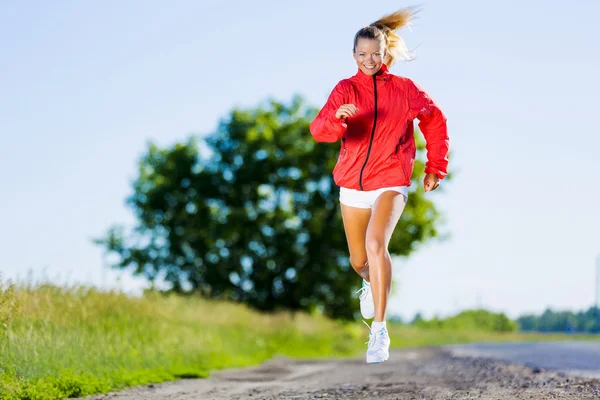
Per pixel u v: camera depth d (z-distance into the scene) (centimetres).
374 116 1051
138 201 8500
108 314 2856
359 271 1145
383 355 1023
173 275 8206
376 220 1040
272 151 8288
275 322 5809
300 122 8494
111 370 2159
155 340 2827
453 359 3575
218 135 8581
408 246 7544
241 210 7994
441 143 1104
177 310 3703
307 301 7969
